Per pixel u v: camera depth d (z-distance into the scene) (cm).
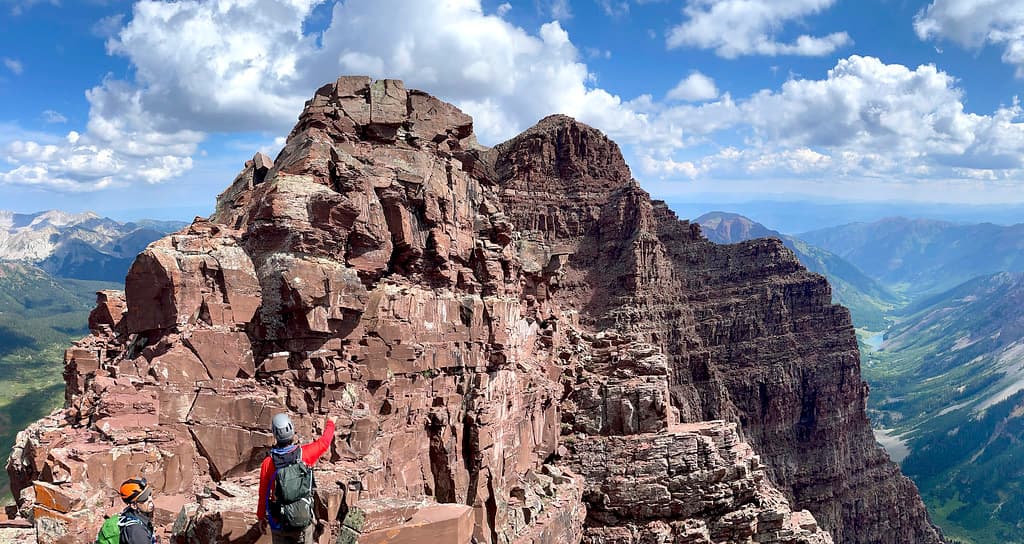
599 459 5072
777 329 17700
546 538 4153
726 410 15838
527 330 5047
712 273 18375
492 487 3844
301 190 3173
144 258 2811
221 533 2289
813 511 15975
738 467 5081
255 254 3102
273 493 1992
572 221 17000
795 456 16462
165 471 2642
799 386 16938
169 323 2828
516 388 4497
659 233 18825
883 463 17325
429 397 3684
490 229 4500
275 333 3050
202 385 2817
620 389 5300
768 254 18650
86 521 2312
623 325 14925
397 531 2478
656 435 5162
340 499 2583
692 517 4931
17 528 2436
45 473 2400
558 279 6091
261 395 2894
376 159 3834
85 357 3020
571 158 17775
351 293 3184
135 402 2661
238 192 3762
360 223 3375
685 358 15788
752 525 4947
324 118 3788
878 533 16375
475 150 4775
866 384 17950
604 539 4766
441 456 3647
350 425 3078
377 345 3338
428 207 3850
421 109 4328
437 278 3906
